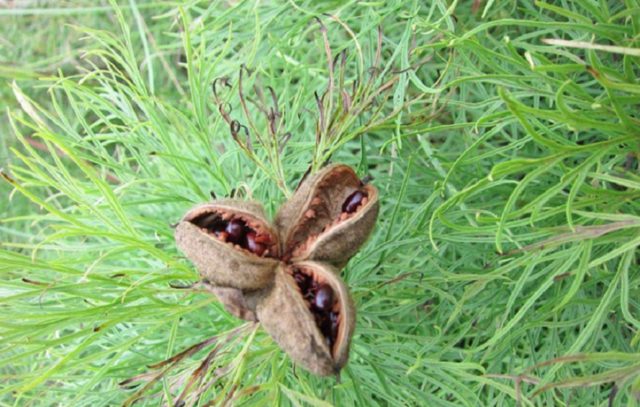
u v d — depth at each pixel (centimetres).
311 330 16
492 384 19
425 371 23
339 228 17
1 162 40
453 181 24
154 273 19
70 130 22
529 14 26
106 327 18
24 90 41
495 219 17
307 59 32
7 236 39
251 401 20
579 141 25
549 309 22
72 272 18
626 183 17
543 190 24
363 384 22
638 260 24
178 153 24
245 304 17
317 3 28
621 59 25
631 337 23
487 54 20
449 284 23
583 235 18
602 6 18
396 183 25
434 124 29
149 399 22
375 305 25
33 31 41
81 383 27
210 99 29
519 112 15
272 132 20
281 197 24
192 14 36
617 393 17
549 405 22
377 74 21
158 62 39
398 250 22
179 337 23
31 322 22
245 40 29
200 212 17
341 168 18
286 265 17
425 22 21
